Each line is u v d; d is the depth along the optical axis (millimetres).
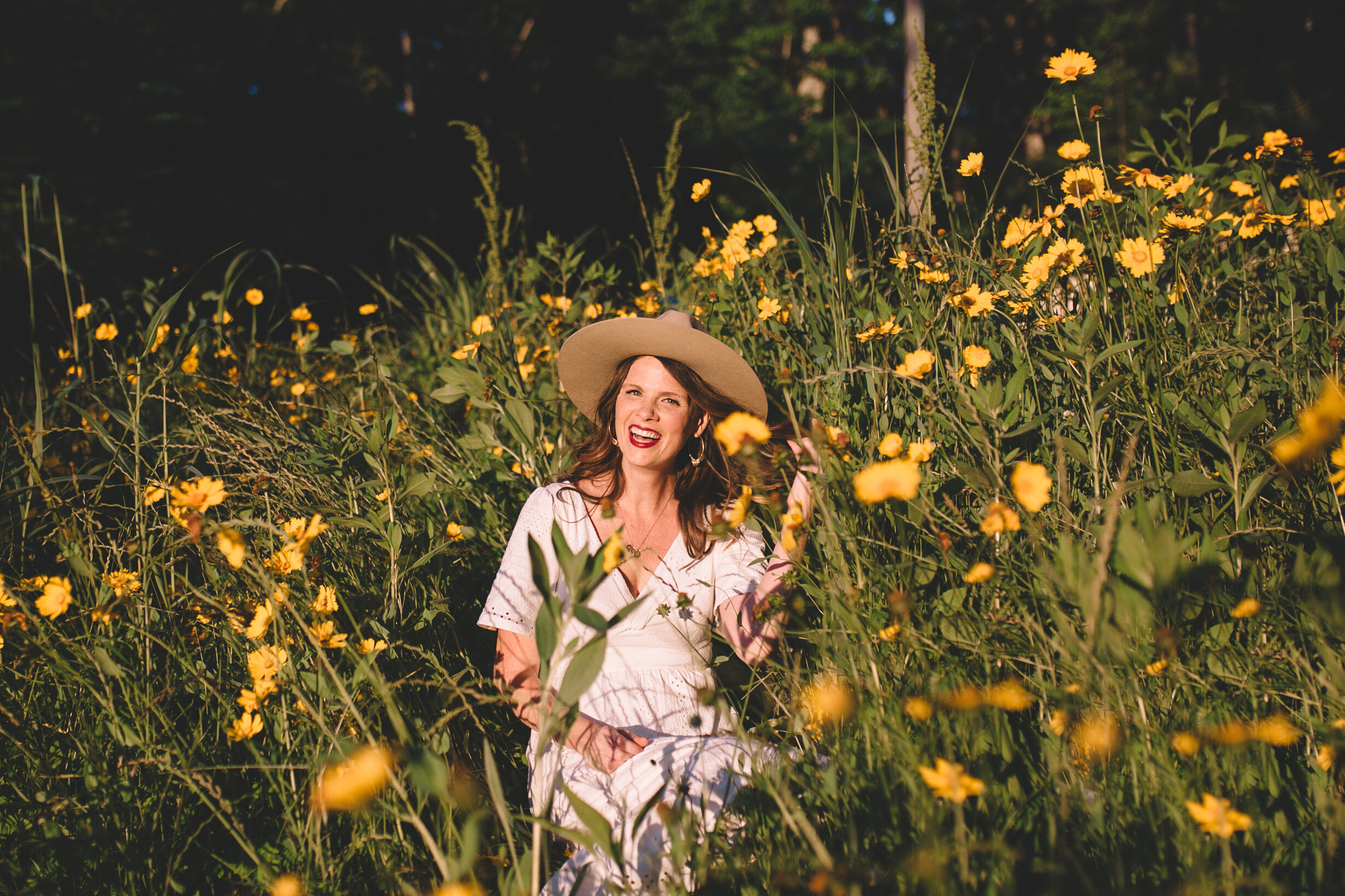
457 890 1057
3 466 2359
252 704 1432
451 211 14180
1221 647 1350
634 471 1889
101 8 10727
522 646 1835
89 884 1437
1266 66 11391
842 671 1394
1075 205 2129
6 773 1661
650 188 15555
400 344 4238
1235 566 1524
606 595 1811
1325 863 1078
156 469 2117
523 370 2734
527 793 1749
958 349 1892
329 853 1380
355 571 1971
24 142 9367
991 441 1648
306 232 11883
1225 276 2242
